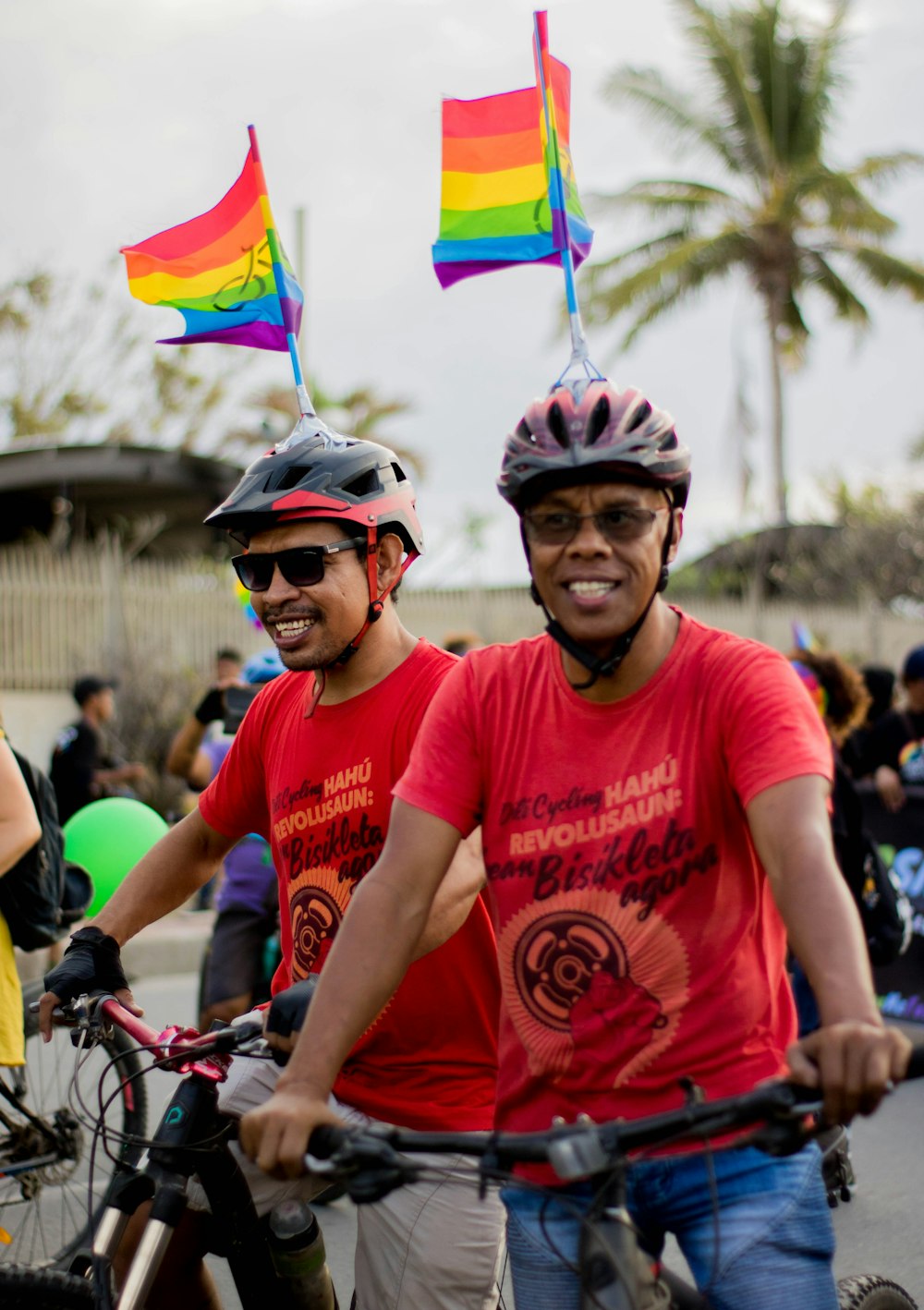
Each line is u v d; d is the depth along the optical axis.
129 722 14.93
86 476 16.41
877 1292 2.77
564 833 2.22
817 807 2.06
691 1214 2.14
